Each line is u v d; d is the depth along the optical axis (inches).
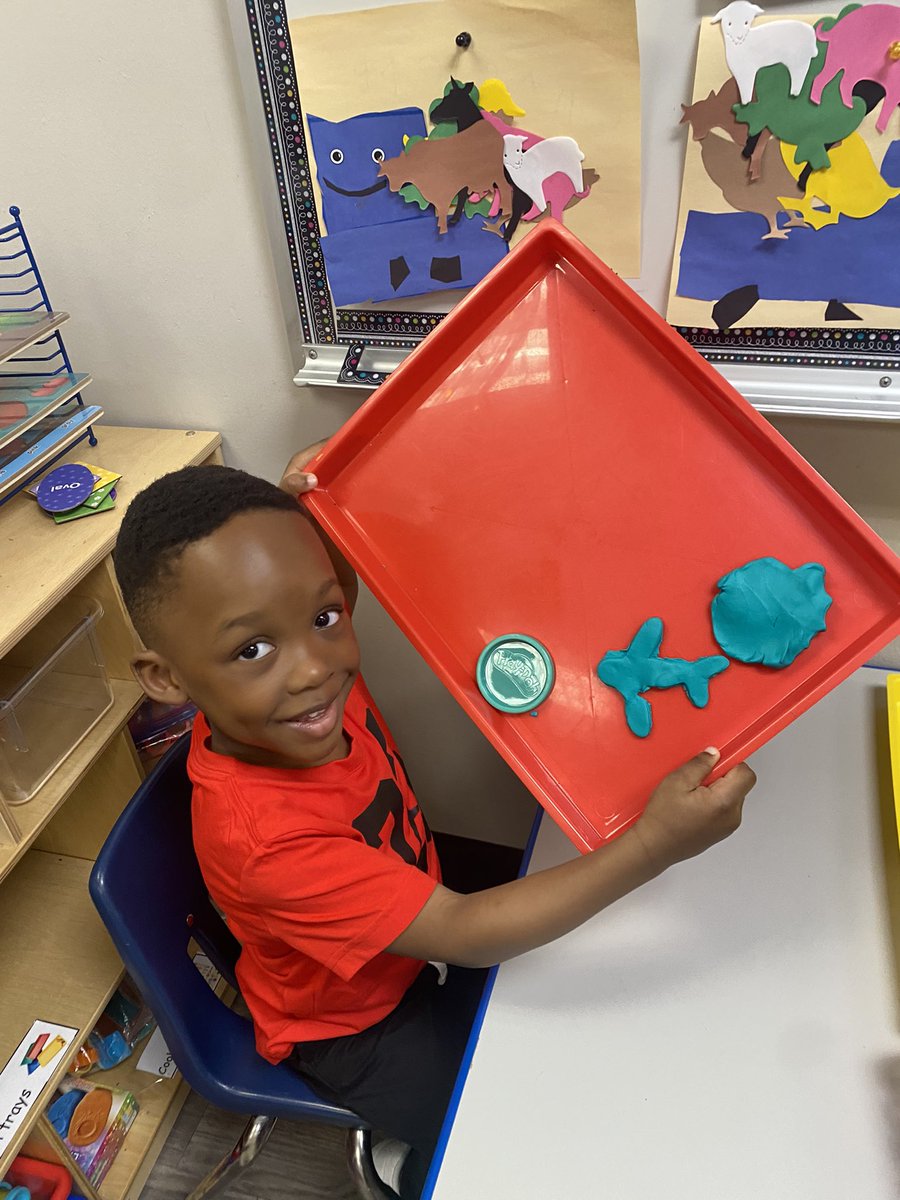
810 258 29.0
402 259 33.3
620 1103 22.2
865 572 23.8
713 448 24.9
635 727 24.2
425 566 25.8
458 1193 20.9
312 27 29.7
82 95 34.1
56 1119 41.4
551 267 26.1
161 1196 43.0
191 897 33.0
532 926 23.3
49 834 44.0
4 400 35.9
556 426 25.8
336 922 25.6
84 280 38.9
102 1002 38.4
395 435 26.3
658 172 29.5
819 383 31.0
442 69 29.3
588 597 25.2
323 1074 31.3
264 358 38.9
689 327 31.6
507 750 23.9
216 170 34.4
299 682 23.3
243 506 23.5
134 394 41.9
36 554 33.6
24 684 33.6
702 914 26.4
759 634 23.6
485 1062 23.2
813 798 29.6
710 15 26.6
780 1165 20.8
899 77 25.7
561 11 27.4
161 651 24.5
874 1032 23.2
